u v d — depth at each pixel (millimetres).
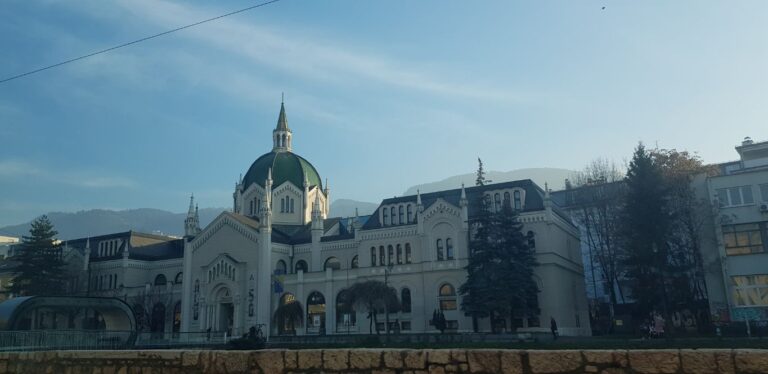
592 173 78188
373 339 51406
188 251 87938
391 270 72188
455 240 69375
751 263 51719
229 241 84812
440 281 68938
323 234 86125
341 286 75312
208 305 82750
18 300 44062
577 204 76000
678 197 62250
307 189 95188
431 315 68688
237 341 46969
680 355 9281
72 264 99375
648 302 57219
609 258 67562
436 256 70250
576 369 9812
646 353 9477
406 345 44969
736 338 41562
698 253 58094
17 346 36312
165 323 89812
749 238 52375
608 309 81125
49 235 94312
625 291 79250
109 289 96062
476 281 60875
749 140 75812
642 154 59188
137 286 94625
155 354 12812
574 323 69000
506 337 49062
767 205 51688
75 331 40719
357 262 80625
